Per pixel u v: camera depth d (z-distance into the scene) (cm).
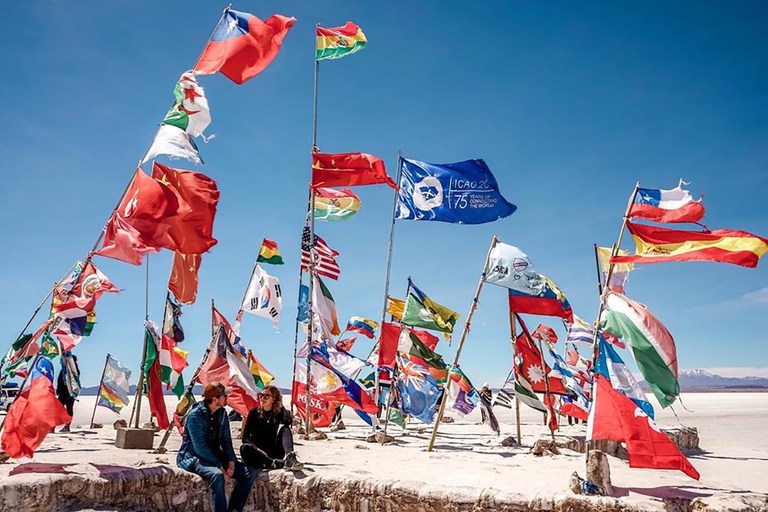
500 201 1291
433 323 1396
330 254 1537
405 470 904
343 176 1377
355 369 1397
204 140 934
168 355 1198
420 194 1312
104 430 1527
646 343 829
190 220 900
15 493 673
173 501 800
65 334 1294
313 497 824
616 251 923
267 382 1652
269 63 1082
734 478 952
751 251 841
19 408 772
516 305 1301
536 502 711
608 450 1187
